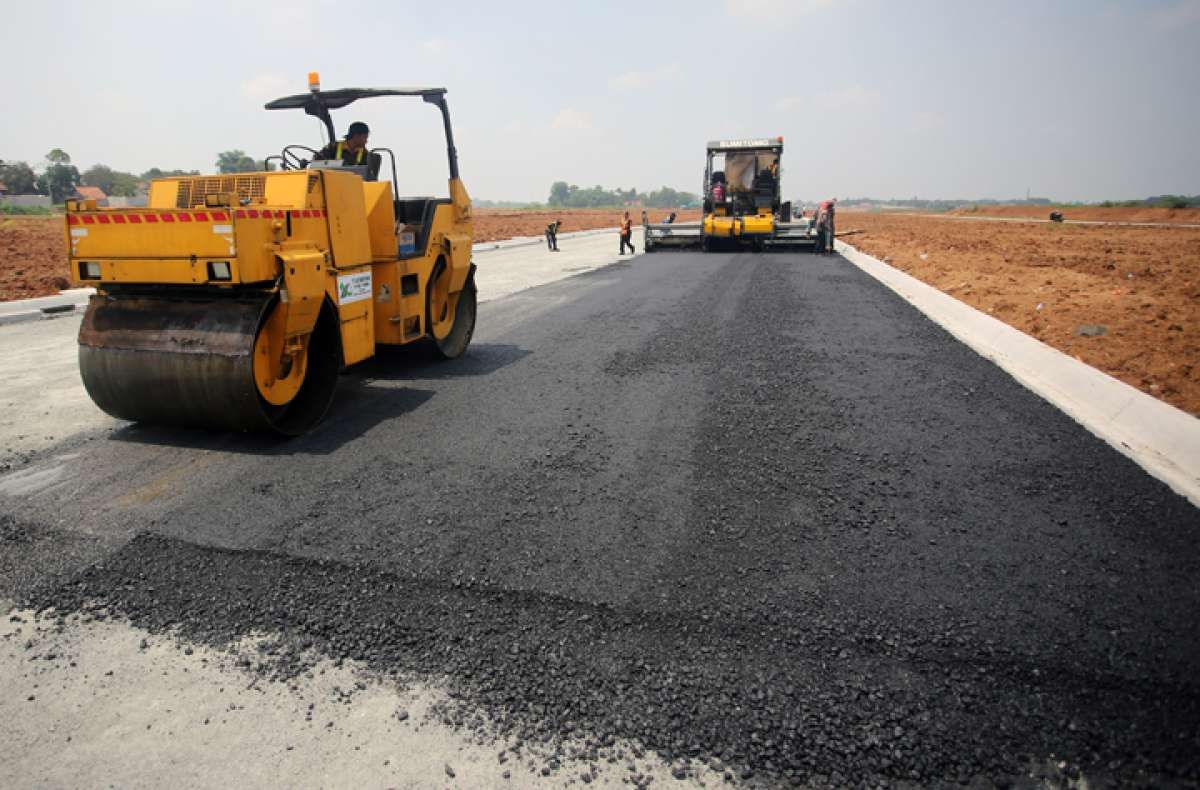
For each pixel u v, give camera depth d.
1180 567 3.09
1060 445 4.54
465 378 6.36
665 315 9.56
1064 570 3.08
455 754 2.15
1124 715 2.26
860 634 2.66
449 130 6.91
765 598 2.90
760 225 19.88
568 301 10.98
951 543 3.32
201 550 3.32
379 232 5.87
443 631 2.72
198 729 2.26
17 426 5.04
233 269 4.16
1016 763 2.08
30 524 3.57
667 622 2.75
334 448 4.60
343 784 2.04
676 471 4.18
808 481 4.02
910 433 4.77
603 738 2.20
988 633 2.65
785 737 2.19
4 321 9.35
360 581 3.05
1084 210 59.28
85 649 2.65
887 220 58.47
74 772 2.09
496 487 3.98
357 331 5.40
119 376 4.55
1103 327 7.82
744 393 5.76
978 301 10.32
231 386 4.37
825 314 9.52
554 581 3.04
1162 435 4.51
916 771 2.06
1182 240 25.09
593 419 5.14
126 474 4.19
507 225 42.31
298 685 2.46
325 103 6.47
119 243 4.37
